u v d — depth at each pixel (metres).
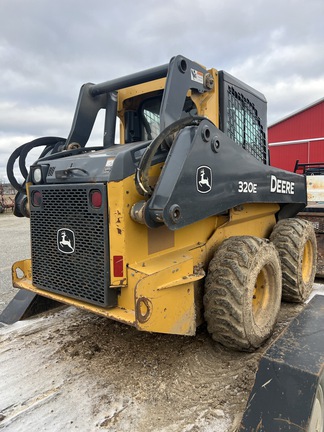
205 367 2.62
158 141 2.18
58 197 2.52
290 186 3.83
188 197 2.23
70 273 2.52
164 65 2.74
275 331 3.20
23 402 2.27
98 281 2.34
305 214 5.21
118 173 2.20
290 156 16.70
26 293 3.67
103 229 2.26
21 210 3.22
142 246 2.35
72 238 2.46
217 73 2.98
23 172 3.26
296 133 17.36
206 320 2.68
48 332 3.23
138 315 2.05
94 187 2.27
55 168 2.63
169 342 2.99
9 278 5.49
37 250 2.76
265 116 3.80
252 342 2.63
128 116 3.54
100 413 2.15
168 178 2.16
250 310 2.59
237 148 2.77
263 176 3.18
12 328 3.32
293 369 1.74
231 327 2.54
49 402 2.26
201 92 2.87
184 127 2.36
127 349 2.90
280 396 1.72
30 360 2.76
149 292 2.12
